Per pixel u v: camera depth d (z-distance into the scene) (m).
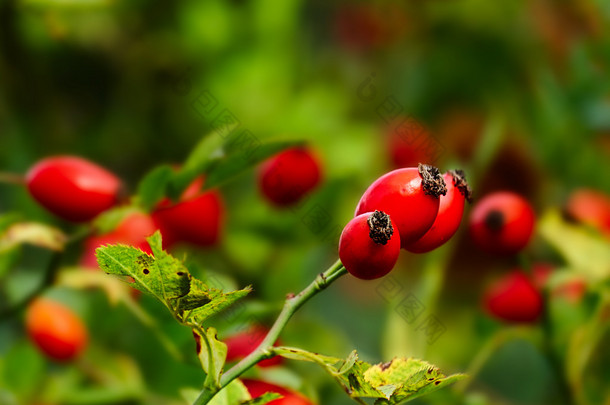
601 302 0.50
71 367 0.51
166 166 0.47
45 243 0.48
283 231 0.52
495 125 0.53
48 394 0.51
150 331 0.50
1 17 0.54
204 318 0.42
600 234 0.51
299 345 0.50
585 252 0.51
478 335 0.53
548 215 0.52
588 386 0.50
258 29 0.54
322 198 0.53
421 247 0.43
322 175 0.51
